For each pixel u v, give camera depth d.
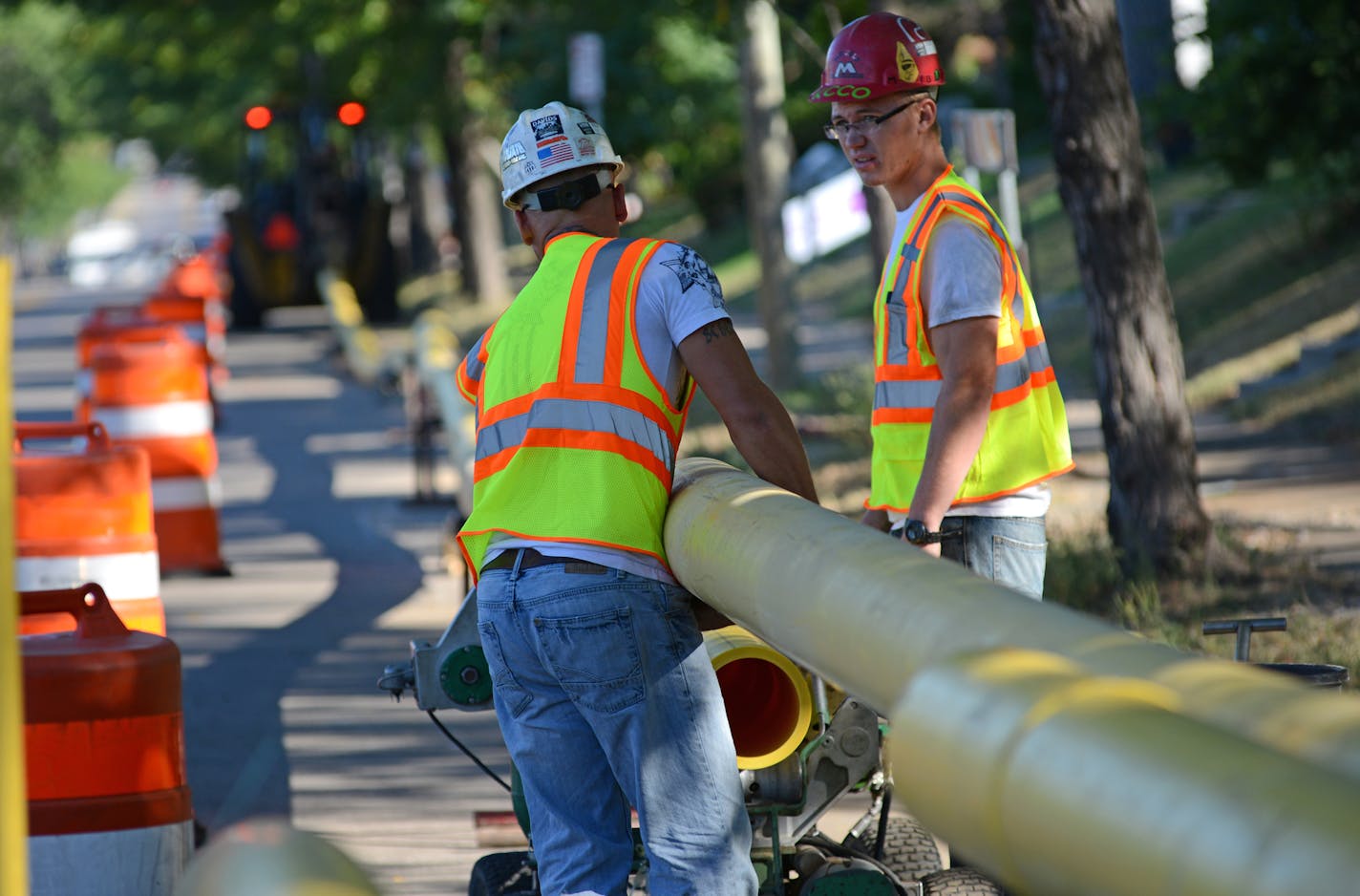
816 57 31.86
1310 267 44.16
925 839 10.44
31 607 10.84
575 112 9.11
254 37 83.00
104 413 26.61
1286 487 27.73
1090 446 33.53
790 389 44.56
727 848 8.45
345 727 17.53
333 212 83.81
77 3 87.25
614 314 8.52
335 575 26.59
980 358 9.59
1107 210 20.97
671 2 60.50
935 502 9.59
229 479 38.38
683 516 8.23
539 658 8.56
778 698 9.03
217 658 21.08
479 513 8.69
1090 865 3.89
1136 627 18.77
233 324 84.19
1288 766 3.66
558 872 8.73
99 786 10.37
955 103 87.75
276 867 3.87
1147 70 61.69
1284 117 40.22
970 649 5.10
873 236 31.05
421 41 75.06
